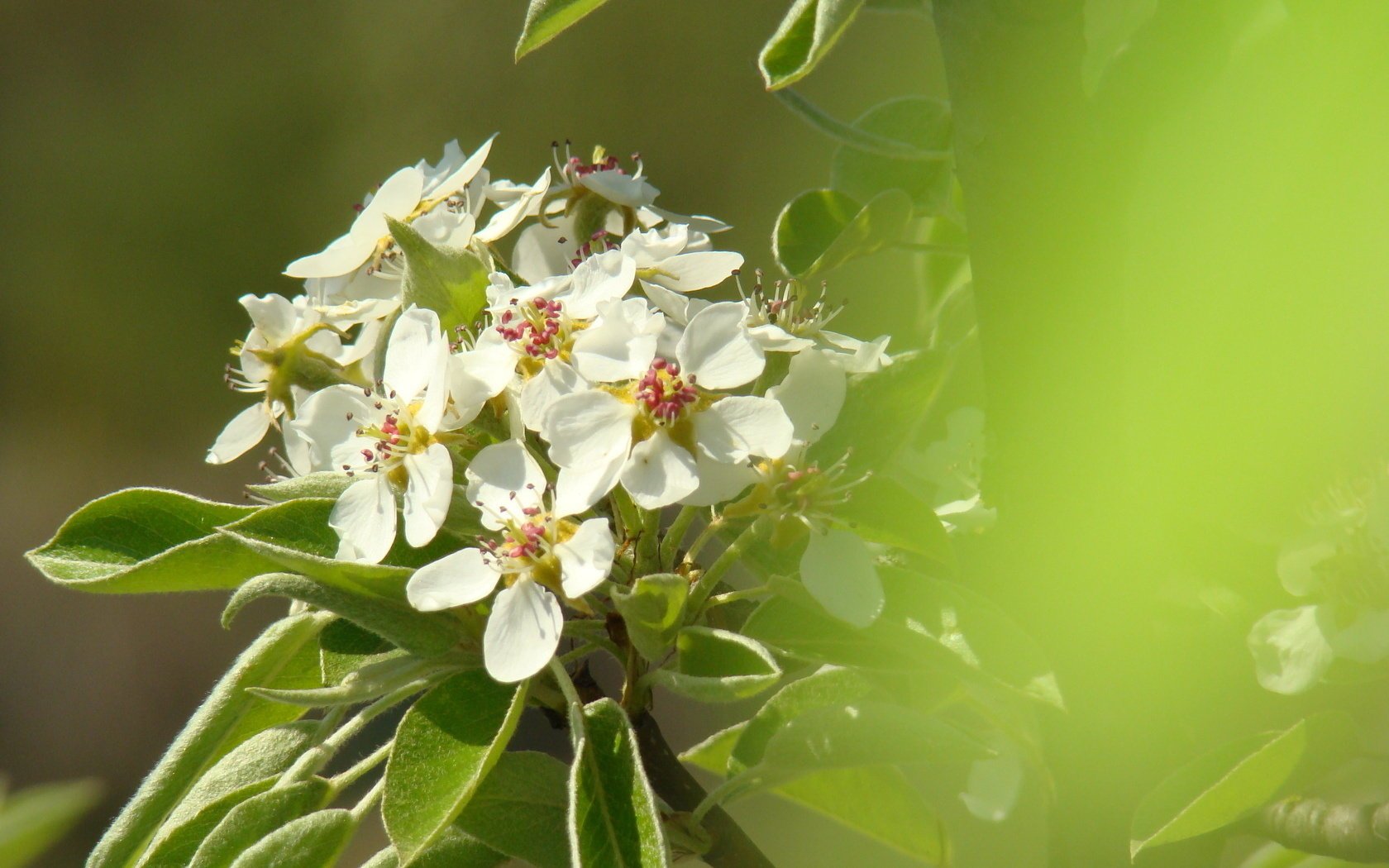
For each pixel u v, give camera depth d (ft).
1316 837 2.82
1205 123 2.86
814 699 2.86
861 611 2.82
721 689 2.79
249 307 2.95
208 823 2.88
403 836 2.80
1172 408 2.86
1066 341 2.80
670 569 2.87
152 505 2.92
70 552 2.91
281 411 2.96
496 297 2.89
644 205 2.97
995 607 2.82
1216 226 2.86
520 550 2.82
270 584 2.82
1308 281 2.85
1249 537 2.86
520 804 2.83
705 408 2.84
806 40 2.92
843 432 2.88
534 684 2.88
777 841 4.84
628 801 2.79
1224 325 2.85
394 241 2.95
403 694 2.91
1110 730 2.85
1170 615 2.88
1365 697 2.89
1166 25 2.88
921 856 2.96
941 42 2.80
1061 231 2.79
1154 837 2.81
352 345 3.01
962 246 3.05
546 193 2.96
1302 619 2.86
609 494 2.90
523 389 2.86
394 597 2.84
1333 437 2.85
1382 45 2.83
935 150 3.03
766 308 2.94
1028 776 2.98
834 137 2.95
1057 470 2.82
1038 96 2.78
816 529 2.84
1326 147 2.84
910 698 2.87
